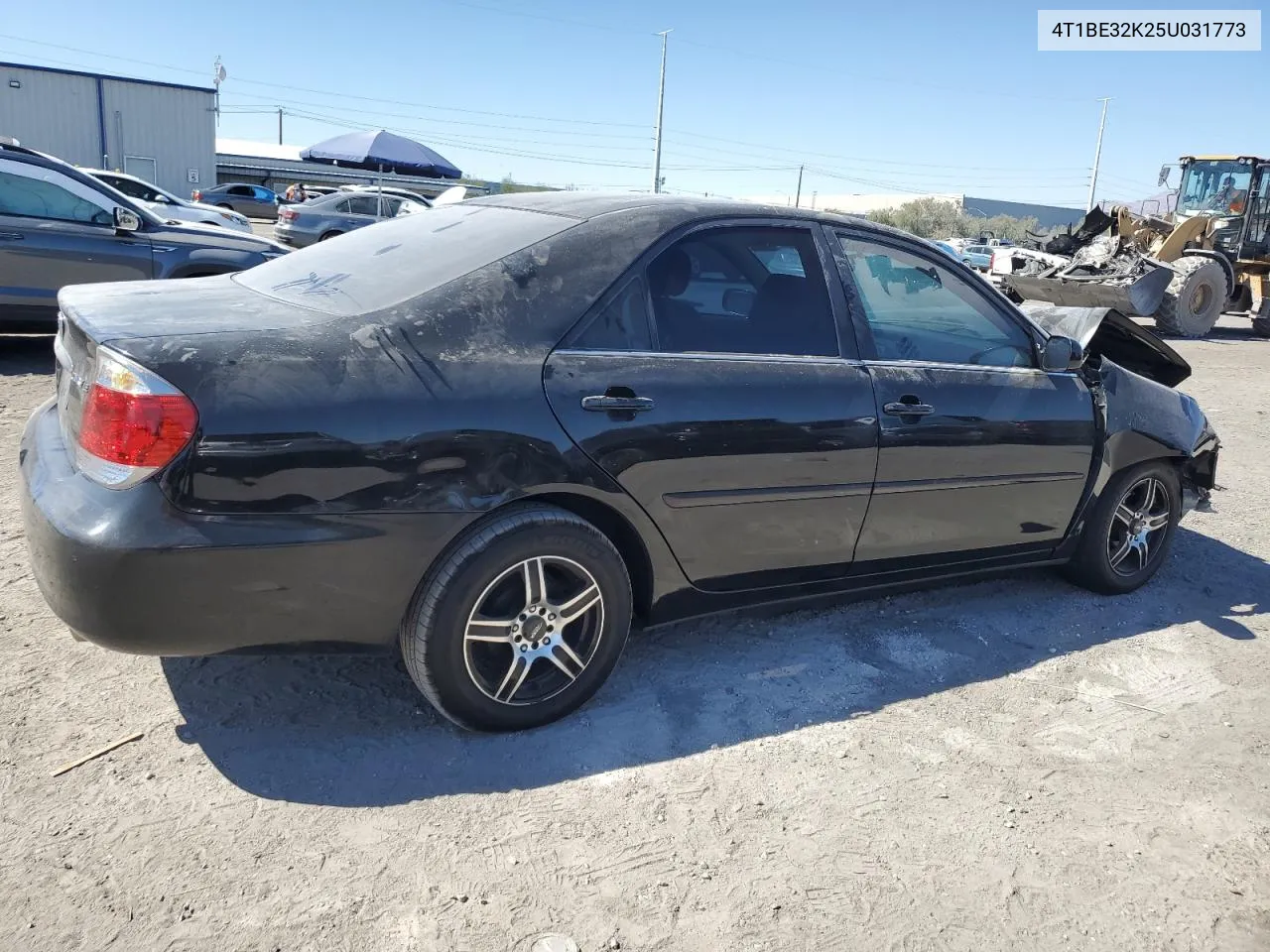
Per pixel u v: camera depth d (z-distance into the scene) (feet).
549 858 7.93
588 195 10.95
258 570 7.88
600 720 9.98
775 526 10.61
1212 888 8.23
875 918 7.57
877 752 9.86
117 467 7.63
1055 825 8.90
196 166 103.65
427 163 73.26
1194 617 14.07
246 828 7.98
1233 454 25.13
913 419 11.27
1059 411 12.71
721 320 10.38
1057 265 58.49
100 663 10.32
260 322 8.53
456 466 8.52
